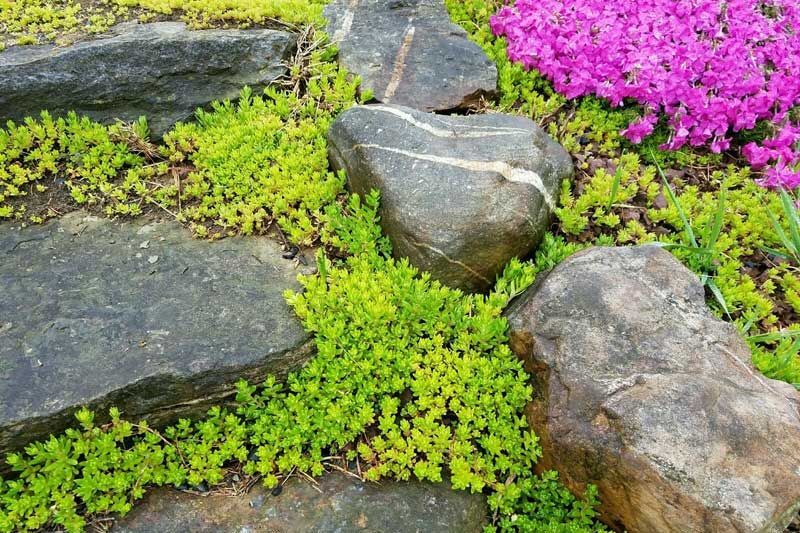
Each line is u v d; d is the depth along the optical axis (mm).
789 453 784
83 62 1114
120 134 1122
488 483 868
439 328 943
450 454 880
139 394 871
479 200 968
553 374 868
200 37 1163
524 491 870
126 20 1246
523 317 920
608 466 811
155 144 1163
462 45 1278
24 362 876
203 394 891
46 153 1093
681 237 1081
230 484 880
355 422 891
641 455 788
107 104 1143
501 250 980
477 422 886
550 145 1095
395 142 1021
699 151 1226
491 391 907
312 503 860
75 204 1067
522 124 1076
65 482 843
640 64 1155
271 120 1140
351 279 963
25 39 1160
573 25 1220
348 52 1262
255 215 1036
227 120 1147
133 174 1092
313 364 916
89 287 958
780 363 924
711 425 794
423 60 1249
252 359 895
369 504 859
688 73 1166
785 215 1098
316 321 925
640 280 925
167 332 912
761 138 1231
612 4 1241
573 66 1225
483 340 925
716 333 889
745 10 1201
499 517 879
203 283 971
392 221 985
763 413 808
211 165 1101
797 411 828
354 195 1018
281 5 1300
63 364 876
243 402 902
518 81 1288
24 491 846
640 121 1177
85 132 1112
